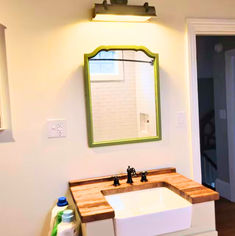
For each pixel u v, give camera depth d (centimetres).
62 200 160
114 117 176
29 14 158
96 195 149
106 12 158
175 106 190
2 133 157
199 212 140
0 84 155
